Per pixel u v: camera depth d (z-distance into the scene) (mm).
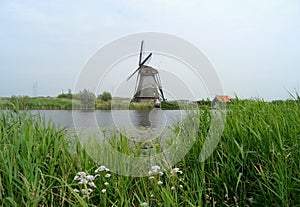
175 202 1971
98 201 2260
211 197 2352
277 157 2291
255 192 2357
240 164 2537
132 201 2121
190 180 2416
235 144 2674
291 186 2150
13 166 2207
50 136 2770
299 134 2617
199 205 1974
